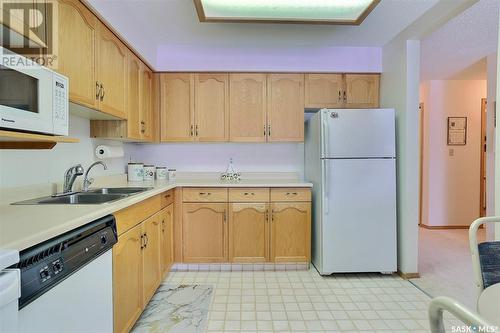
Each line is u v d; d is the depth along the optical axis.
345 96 2.98
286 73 2.97
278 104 2.98
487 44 2.99
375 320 1.88
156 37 2.71
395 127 2.68
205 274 2.66
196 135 2.98
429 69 3.76
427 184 4.34
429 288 2.35
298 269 2.78
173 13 2.26
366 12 2.05
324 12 2.07
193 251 2.74
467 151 4.32
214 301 2.14
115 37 2.04
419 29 2.34
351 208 2.55
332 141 2.54
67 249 1.00
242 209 2.73
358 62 2.98
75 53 1.55
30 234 0.88
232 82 2.97
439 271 2.71
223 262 2.74
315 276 2.61
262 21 2.19
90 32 1.71
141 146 3.25
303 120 2.98
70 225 1.04
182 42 2.83
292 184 2.71
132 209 1.68
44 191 1.74
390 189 2.57
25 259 0.82
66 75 1.47
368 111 2.55
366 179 2.55
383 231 2.57
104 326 1.27
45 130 1.19
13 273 0.73
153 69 2.87
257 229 2.74
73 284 1.02
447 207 4.34
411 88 2.51
